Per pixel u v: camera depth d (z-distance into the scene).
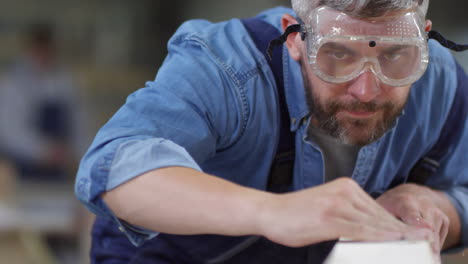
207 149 1.41
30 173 4.38
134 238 1.28
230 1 7.41
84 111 4.64
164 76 1.41
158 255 1.66
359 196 1.10
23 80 4.45
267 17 1.61
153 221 1.20
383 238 1.08
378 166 1.57
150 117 1.34
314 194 1.11
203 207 1.15
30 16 6.99
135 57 7.68
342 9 1.26
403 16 1.27
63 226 3.28
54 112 4.49
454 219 1.58
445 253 1.68
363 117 1.34
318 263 1.57
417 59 1.29
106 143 1.29
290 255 1.62
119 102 7.14
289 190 1.57
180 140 1.35
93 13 7.43
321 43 1.28
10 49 6.62
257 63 1.46
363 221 1.08
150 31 7.79
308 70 1.39
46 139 4.45
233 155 1.50
